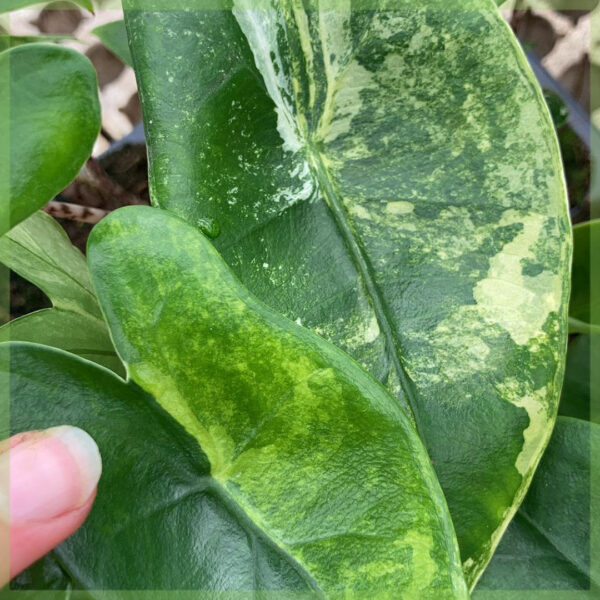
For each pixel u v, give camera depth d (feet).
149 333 0.26
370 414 0.25
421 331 0.34
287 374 0.25
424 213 0.35
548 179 0.33
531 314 0.34
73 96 0.26
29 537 0.25
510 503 0.32
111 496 0.27
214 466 0.28
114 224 0.25
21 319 0.44
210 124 0.32
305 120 0.35
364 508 0.25
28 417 0.26
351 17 0.33
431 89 0.34
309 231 0.34
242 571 0.27
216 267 0.26
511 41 0.33
